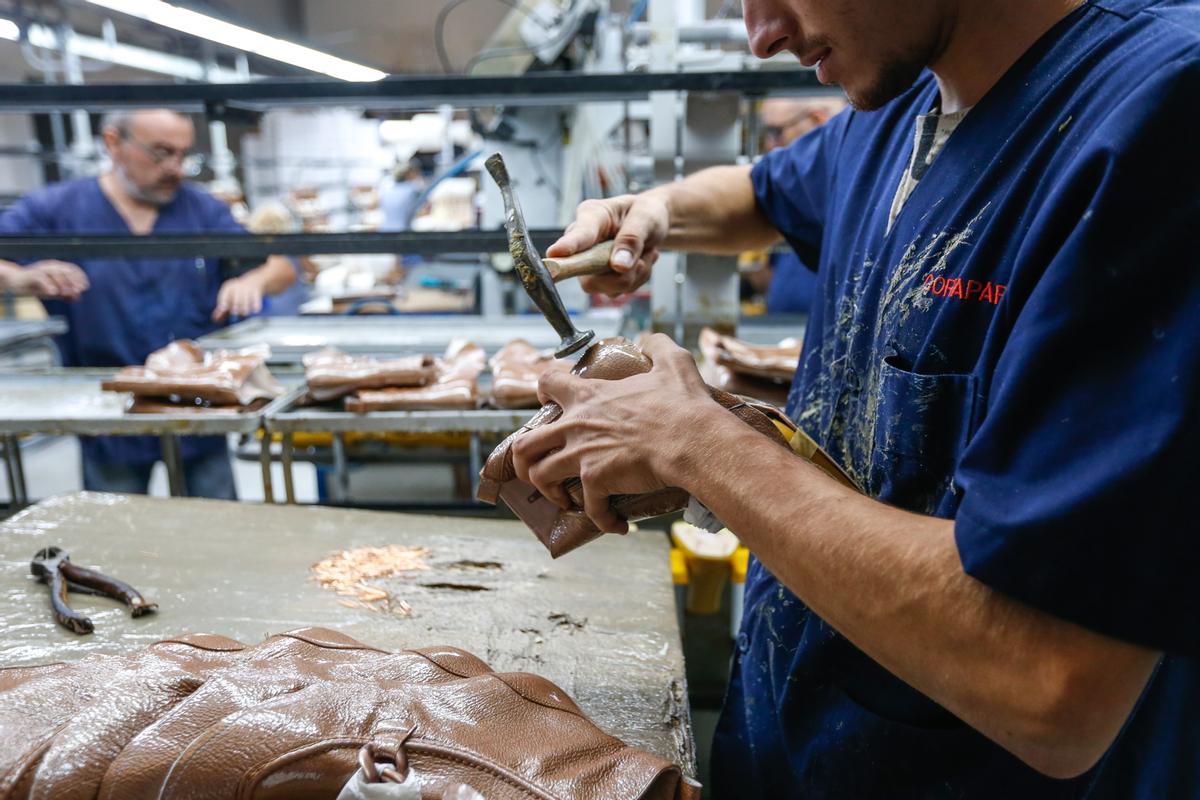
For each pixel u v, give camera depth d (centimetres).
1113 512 50
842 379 93
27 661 99
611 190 240
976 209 73
